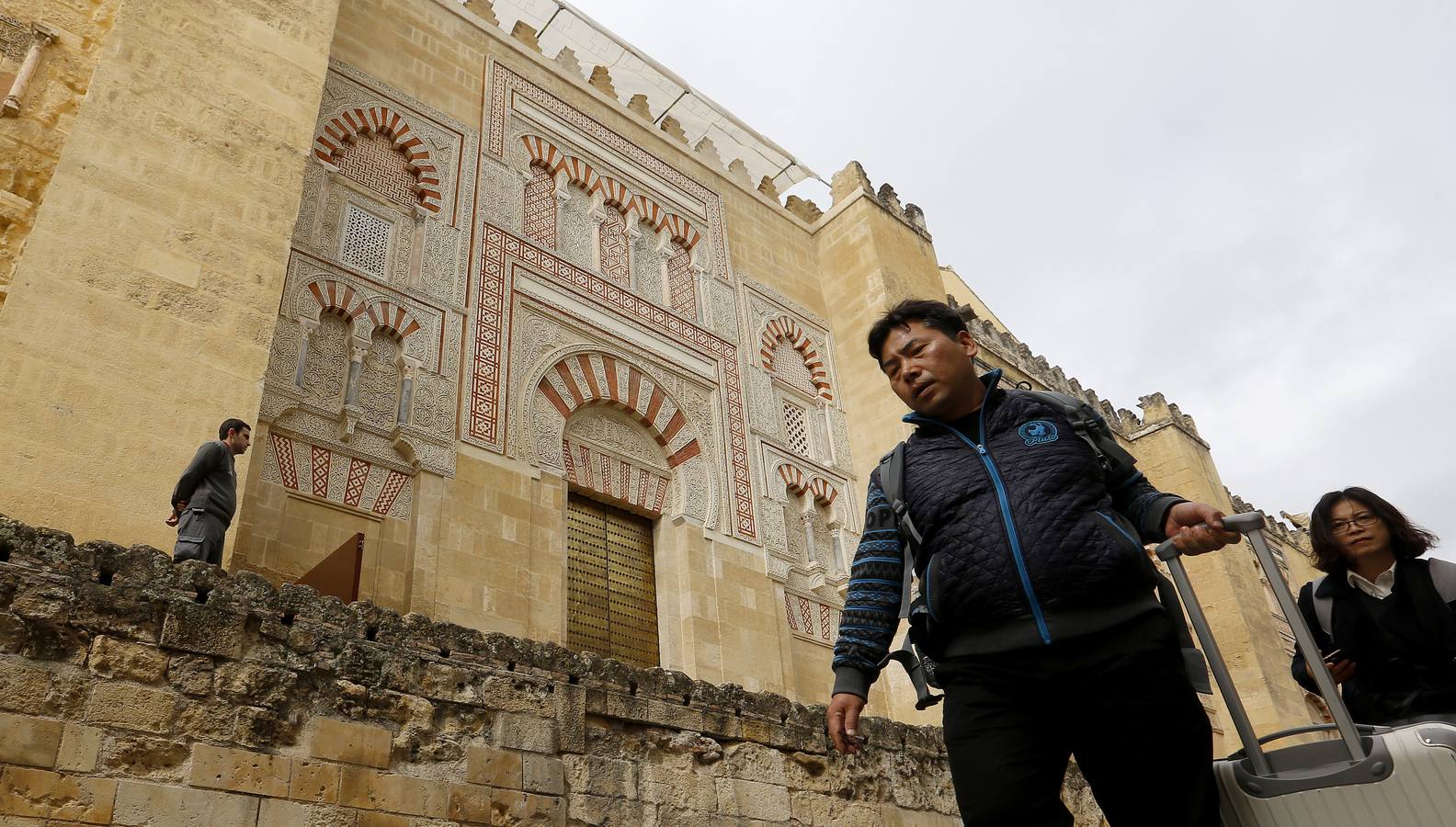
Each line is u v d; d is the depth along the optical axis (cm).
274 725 564
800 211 2005
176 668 543
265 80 1041
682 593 1305
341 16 1362
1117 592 259
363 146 1302
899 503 300
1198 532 264
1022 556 262
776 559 1450
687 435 1439
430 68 1434
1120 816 272
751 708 836
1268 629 2236
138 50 958
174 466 795
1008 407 298
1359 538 427
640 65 1778
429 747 625
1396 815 236
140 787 505
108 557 548
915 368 305
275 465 1020
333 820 563
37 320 777
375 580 1034
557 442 1276
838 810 853
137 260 856
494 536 1134
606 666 752
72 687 506
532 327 1330
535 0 1680
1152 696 251
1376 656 419
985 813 258
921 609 286
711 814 759
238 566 940
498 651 695
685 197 1708
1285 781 250
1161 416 2523
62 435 748
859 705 297
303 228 1164
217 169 953
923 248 1959
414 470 1116
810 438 1648
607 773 712
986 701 267
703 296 1617
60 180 847
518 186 1444
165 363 830
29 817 470
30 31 961
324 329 1135
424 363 1184
